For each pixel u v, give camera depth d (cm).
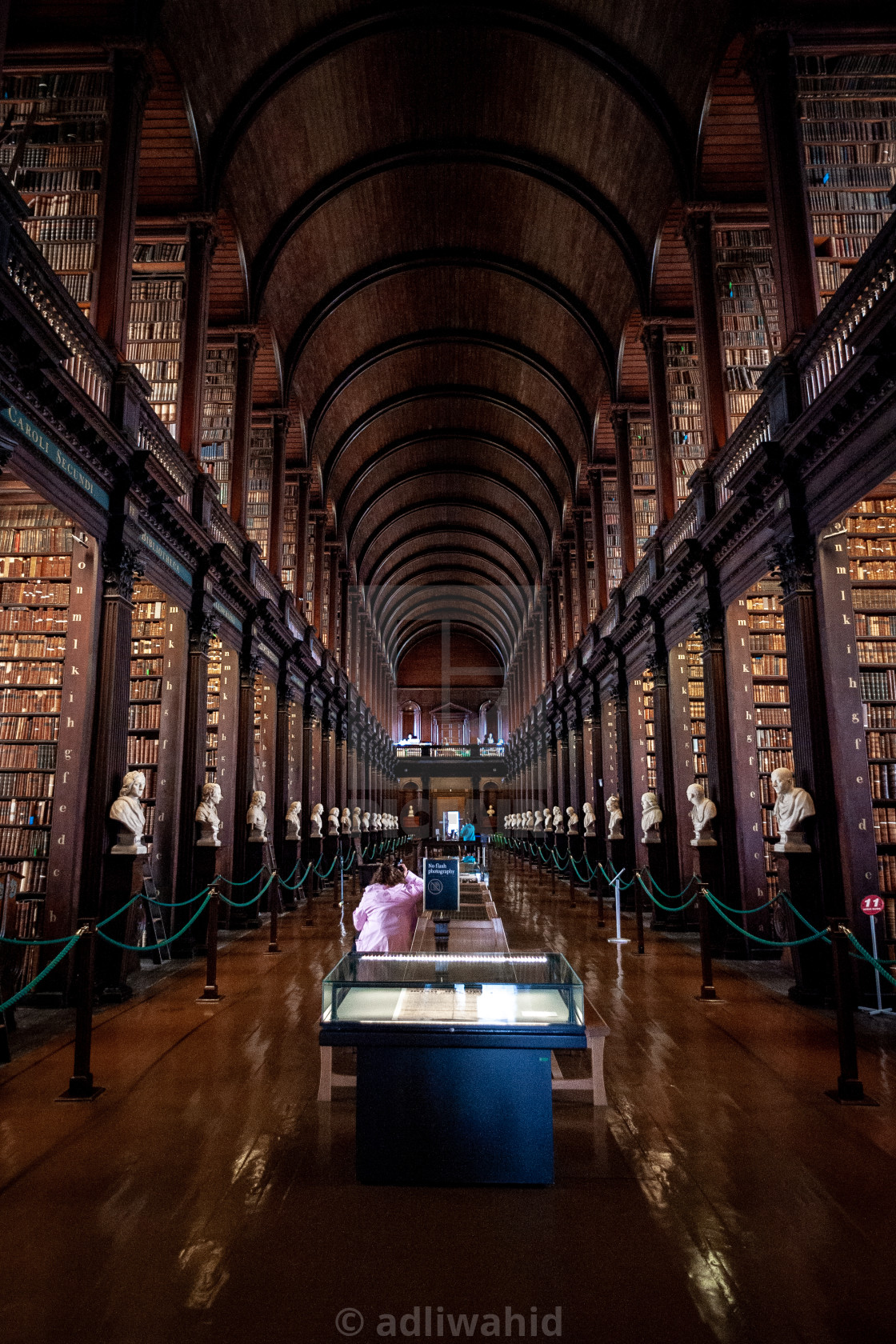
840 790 718
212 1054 537
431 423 2603
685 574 1077
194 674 1021
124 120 820
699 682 1203
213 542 1034
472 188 1561
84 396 643
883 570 824
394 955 389
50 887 716
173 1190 331
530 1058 343
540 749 2900
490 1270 269
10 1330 237
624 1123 409
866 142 820
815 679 731
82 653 755
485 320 1992
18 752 790
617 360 1600
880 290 608
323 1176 345
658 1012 654
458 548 3812
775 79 816
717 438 1012
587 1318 242
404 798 4659
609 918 1316
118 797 753
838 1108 429
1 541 877
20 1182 340
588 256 1523
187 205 1085
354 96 1281
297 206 1406
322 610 2169
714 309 1044
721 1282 262
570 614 2327
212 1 947
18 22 821
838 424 655
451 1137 338
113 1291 257
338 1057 527
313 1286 259
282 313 1580
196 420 1038
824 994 680
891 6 813
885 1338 233
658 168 1177
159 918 951
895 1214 310
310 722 1798
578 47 1131
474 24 1168
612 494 1855
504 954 383
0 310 517
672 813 1173
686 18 959
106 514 762
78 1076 452
